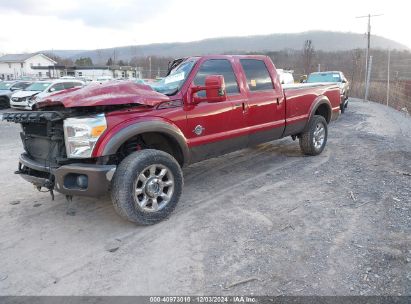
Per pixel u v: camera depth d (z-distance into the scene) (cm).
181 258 358
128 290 313
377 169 622
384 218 427
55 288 319
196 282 319
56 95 436
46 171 418
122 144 422
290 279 317
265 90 593
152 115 433
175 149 481
